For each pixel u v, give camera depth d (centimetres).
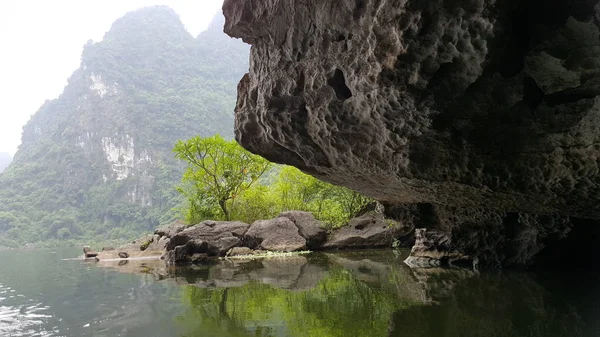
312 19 565
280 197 2439
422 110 512
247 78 798
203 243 1636
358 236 1903
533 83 477
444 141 562
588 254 870
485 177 609
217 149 2214
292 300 764
